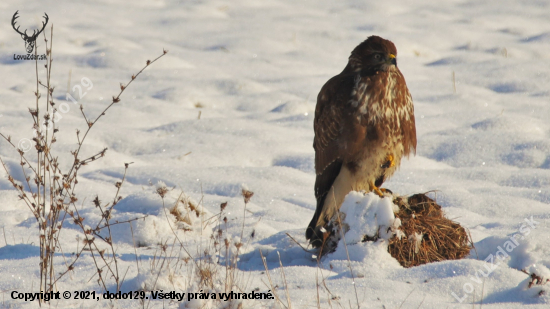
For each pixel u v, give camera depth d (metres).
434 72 21.53
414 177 11.93
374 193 8.17
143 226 8.51
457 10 31.42
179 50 24.70
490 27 28.28
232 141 14.18
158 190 9.34
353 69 8.44
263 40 26.03
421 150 13.63
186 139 14.35
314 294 5.76
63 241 8.29
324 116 8.55
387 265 6.92
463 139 13.84
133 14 30.78
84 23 28.30
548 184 11.32
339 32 27.28
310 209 10.41
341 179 8.49
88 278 6.45
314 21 29.31
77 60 22.67
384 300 5.59
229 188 11.44
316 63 23.39
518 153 12.98
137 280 6.10
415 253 7.18
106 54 22.95
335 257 7.28
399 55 24.09
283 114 16.92
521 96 18.16
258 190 11.28
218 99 18.41
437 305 5.44
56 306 5.70
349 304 5.31
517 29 27.61
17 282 6.38
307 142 14.41
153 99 18.14
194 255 7.48
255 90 19.38
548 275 5.80
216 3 33.09
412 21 29.16
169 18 30.09
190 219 9.09
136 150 13.84
